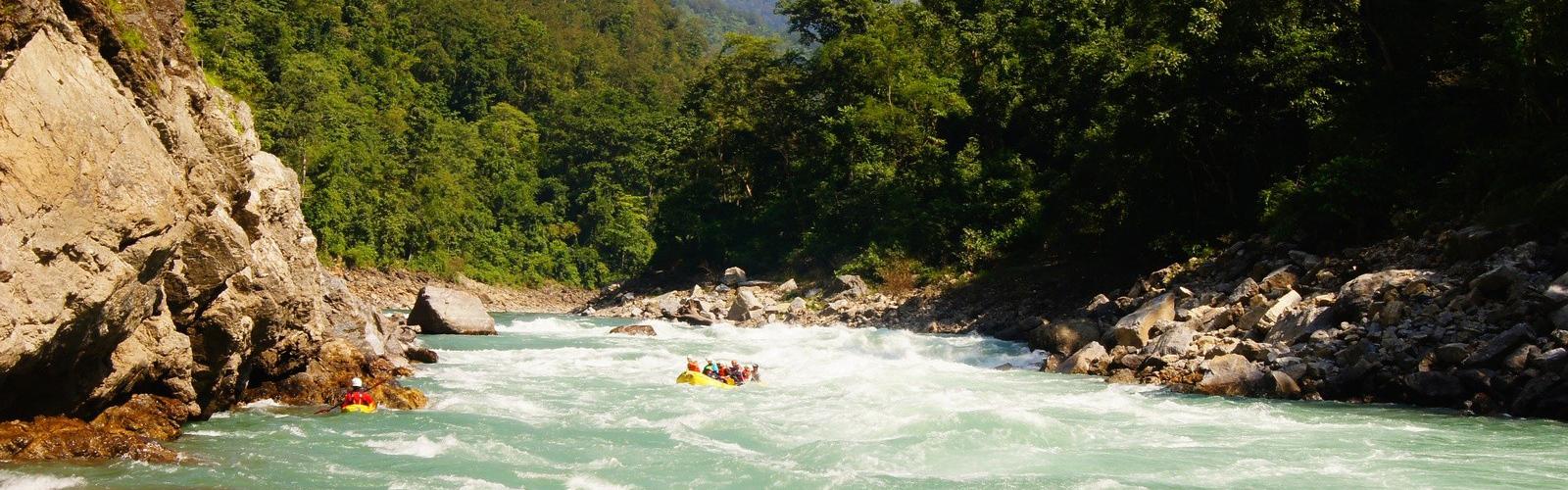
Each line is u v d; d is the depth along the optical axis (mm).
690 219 66000
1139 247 39719
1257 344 21609
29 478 11102
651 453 14367
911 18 60594
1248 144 33000
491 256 85062
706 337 36812
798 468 13445
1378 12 30312
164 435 13719
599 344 32531
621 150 101438
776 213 61594
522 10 144250
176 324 14352
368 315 24734
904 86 55125
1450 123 28000
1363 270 24562
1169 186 36344
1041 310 38938
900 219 51875
